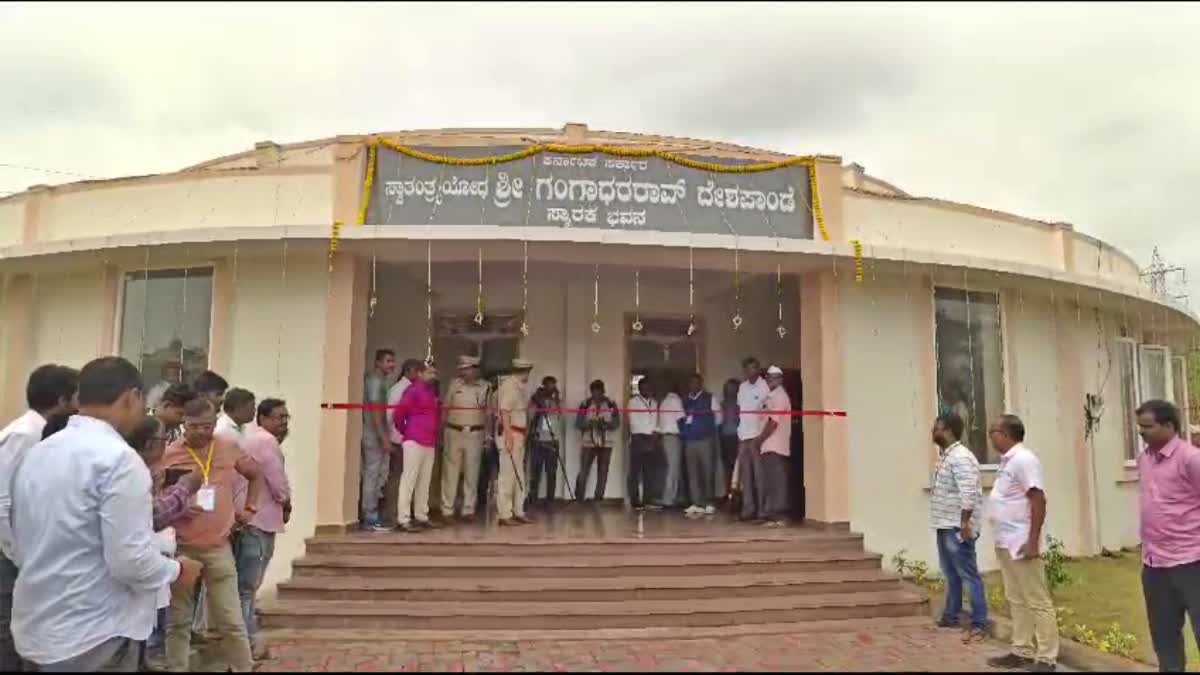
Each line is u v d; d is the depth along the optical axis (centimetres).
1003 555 603
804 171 952
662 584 718
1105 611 768
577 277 1123
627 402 1175
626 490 1128
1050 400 1062
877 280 960
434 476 1051
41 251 897
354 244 844
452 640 641
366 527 848
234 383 869
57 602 332
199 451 509
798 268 938
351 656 598
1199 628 497
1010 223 1094
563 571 735
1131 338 1240
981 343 1015
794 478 1036
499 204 888
